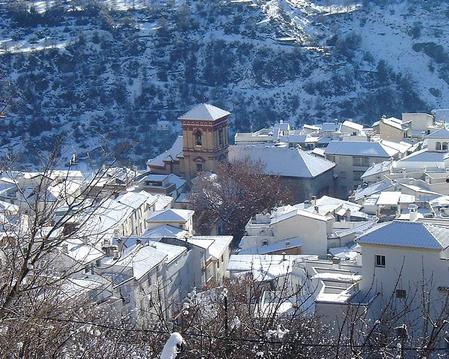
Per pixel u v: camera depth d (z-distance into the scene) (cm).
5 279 2398
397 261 6400
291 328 2917
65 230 2538
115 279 5988
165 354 2164
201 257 10112
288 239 10512
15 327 2364
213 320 2788
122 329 2769
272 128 19525
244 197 13725
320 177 15562
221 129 16025
